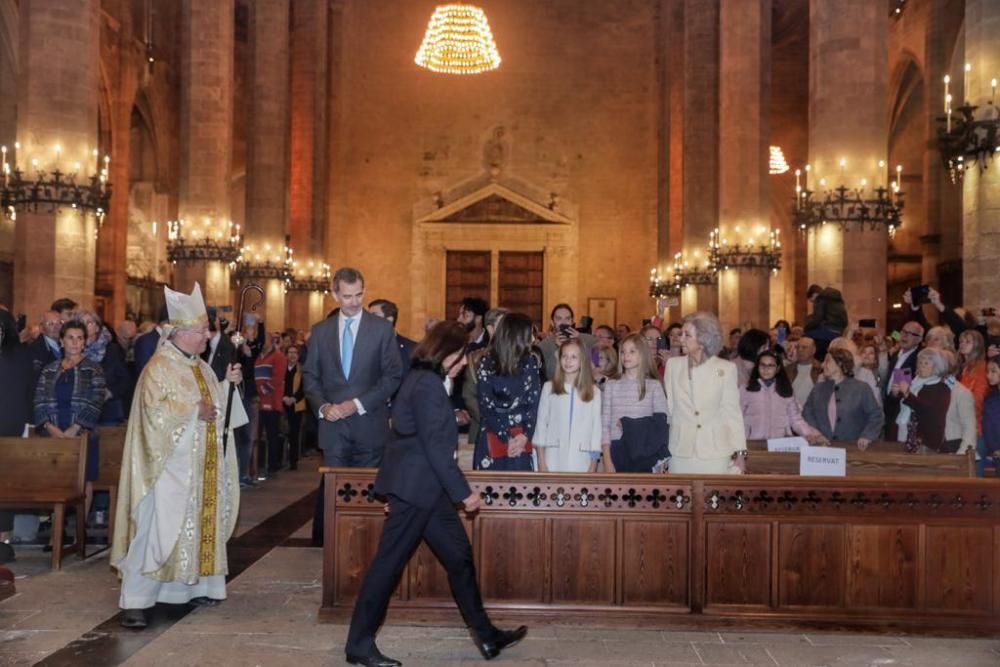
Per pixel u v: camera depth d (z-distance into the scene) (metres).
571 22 34.53
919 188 32.09
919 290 10.56
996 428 8.34
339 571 6.64
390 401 7.65
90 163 16.17
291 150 30.59
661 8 34.00
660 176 32.12
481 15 28.41
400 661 5.83
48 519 10.02
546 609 6.60
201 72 22.28
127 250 30.84
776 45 34.09
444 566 5.85
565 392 7.39
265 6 26.95
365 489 6.66
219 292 22.50
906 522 6.60
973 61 11.88
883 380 11.48
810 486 6.58
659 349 11.81
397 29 34.44
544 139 34.34
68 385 8.66
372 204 34.09
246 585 7.70
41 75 15.73
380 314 8.95
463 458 8.16
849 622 6.53
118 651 5.95
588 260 34.06
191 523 6.65
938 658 6.00
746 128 21.62
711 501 6.66
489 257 34.00
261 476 14.55
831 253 15.07
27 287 15.71
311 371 7.48
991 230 11.61
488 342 9.84
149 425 6.58
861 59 15.00
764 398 8.64
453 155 34.34
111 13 28.62
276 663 5.76
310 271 30.44
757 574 6.61
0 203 16.20
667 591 6.63
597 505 6.66
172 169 33.41
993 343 9.06
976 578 6.57
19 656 5.83
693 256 25.92
